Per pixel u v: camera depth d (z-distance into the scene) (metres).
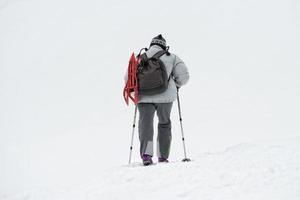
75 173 13.55
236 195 4.55
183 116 22.97
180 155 14.23
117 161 14.82
